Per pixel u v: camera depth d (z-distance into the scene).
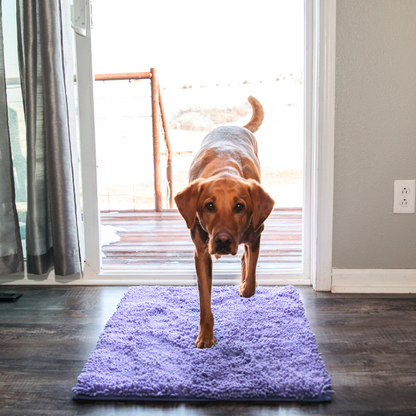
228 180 1.34
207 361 1.29
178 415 1.06
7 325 1.62
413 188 1.86
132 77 3.91
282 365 1.25
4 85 1.80
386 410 1.07
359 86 1.81
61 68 1.79
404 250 1.90
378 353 1.35
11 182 1.87
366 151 1.85
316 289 1.94
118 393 1.14
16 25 1.88
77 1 1.88
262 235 3.07
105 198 4.75
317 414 1.06
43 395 1.16
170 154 4.22
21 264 1.94
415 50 1.77
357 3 1.75
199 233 1.41
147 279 2.08
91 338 1.51
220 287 1.96
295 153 5.91
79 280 2.09
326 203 1.87
